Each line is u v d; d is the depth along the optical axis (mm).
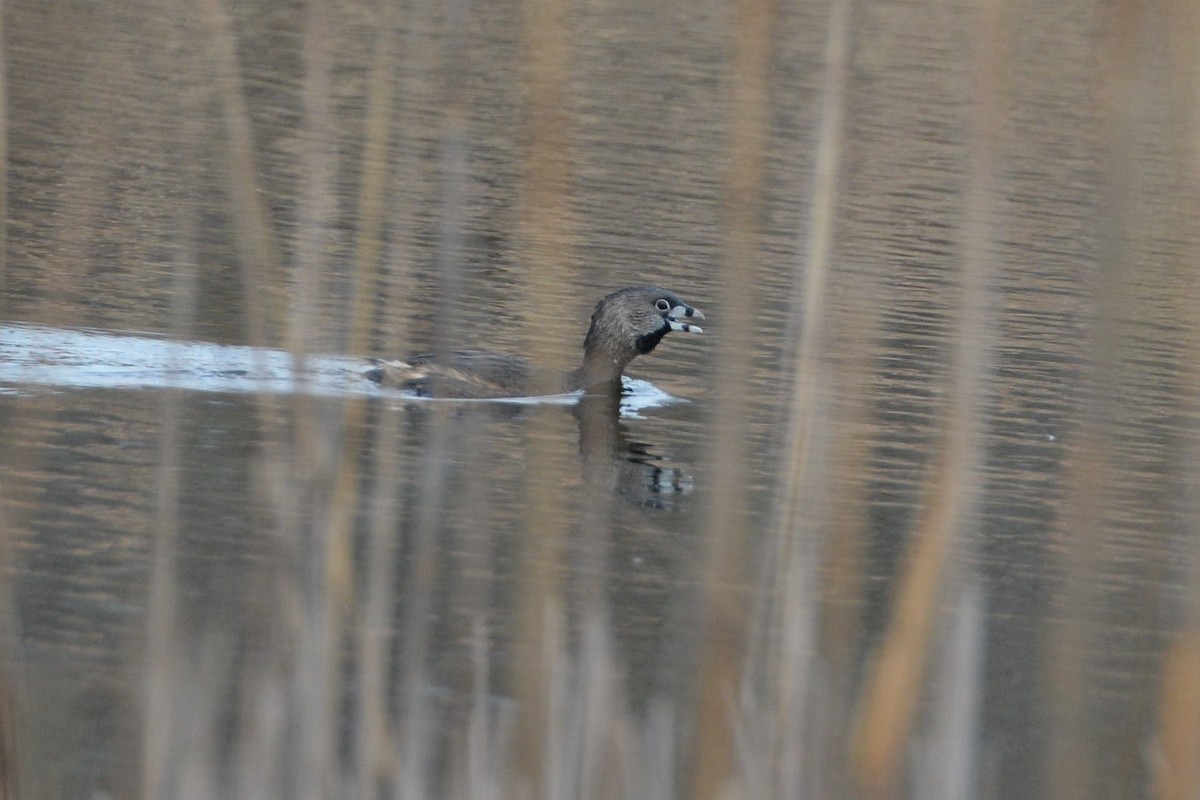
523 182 11391
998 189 10422
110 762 11195
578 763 10438
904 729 10188
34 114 35219
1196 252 10516
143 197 30250
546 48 10711
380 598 12023
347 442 12523
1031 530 17375
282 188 30328
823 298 11211
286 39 31953
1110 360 10383
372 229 12953
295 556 12008
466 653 12891
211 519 16344
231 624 13328
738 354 11156
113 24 40000
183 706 10961
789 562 11102
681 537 16609
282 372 21172
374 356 22031
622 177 35750
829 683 10922
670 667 12750
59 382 20547
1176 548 14352
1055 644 11750
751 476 17156
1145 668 13008
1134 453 20156
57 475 17406
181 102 36688
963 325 10375
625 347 23938
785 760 10391
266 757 10648
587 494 18125
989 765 11352
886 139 37812
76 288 24594
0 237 14648
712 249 31125
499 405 22391
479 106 34000
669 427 22109
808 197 11453
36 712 11805
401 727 11547
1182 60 8727
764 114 10805
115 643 13172
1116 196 9648
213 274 26031
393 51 12547
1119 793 10633
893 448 20094
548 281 11438
